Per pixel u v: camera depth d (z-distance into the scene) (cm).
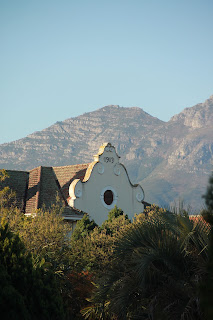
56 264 3556
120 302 2509
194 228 2500
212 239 2208
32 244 3478
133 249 2617
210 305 1988
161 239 2570
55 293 2564
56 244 3616
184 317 2295
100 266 3559
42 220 3809
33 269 2534
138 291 2528
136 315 2533
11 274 2469
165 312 2350
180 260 2491
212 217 2242
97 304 2872
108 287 2634
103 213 5662
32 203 5259
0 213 3788
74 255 3678
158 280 2497
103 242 3822
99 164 5747
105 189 5753
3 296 2311
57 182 5803
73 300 3422
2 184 5488
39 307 2447
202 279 2369
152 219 2722
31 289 2472
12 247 2548
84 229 4700
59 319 2491
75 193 5384
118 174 5950
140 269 2409
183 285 2411
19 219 3688
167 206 2692
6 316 2275
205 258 2455
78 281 3522
